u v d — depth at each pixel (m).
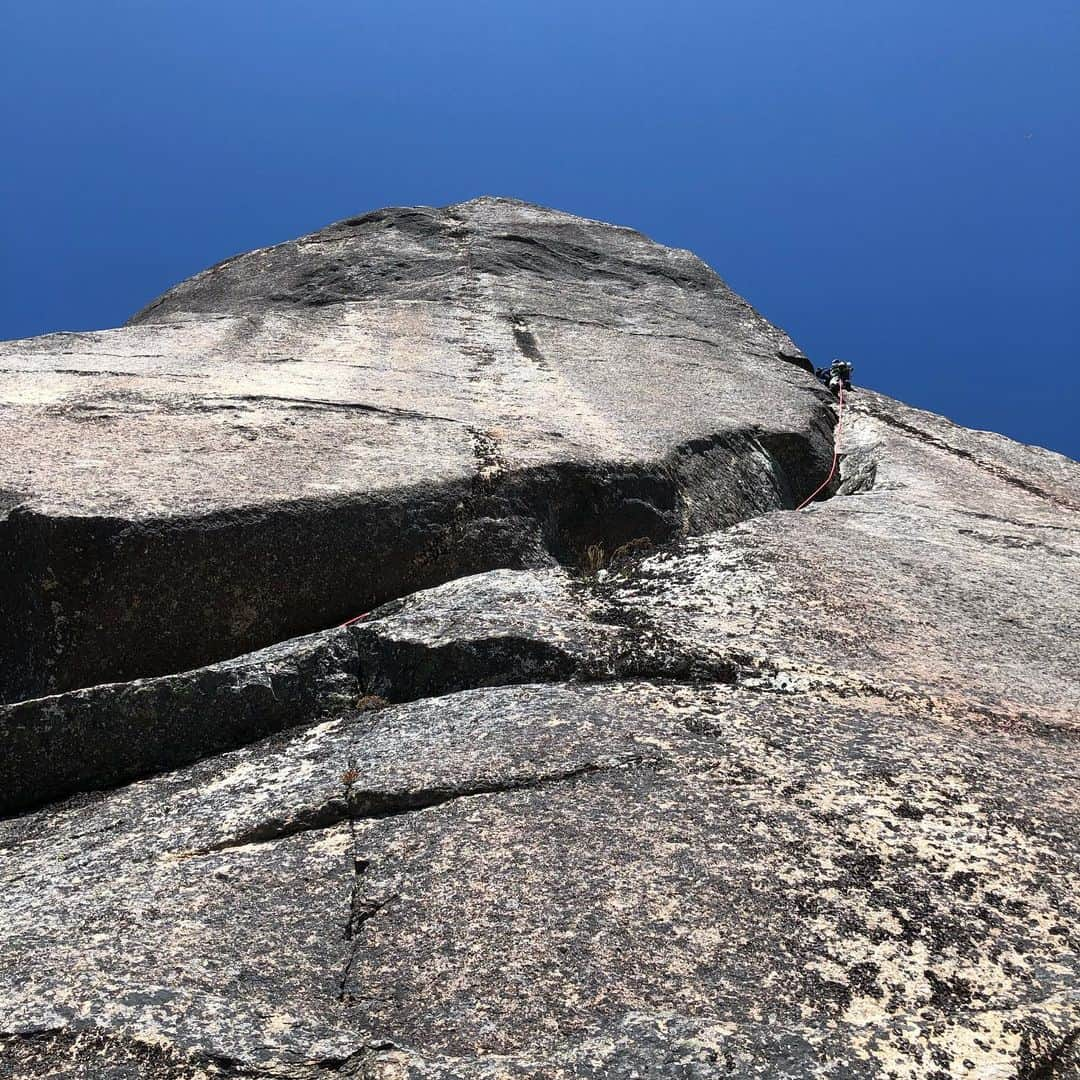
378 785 2.03
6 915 1.84
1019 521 4.16
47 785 2.44
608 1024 1.47
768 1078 1.37
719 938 1.62
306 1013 1.54
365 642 2.64
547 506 3.62
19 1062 1.45
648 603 2.81
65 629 2.82
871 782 2.02
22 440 3.56
